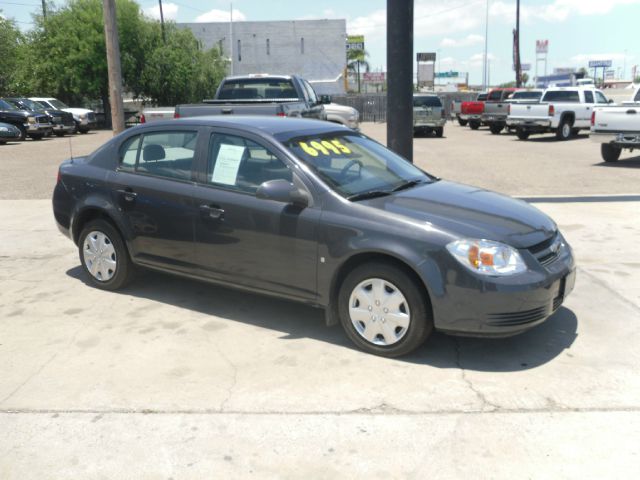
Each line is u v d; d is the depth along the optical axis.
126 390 3.99
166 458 3.26
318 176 4.64
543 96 24.42
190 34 41.97
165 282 6.16
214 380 4.11
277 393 3.92
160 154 5.43
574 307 5.30
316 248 4.51
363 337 4.45
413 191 4.85
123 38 37.03
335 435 3.44
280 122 5.32
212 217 4.99
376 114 43.00
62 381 4.12
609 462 3.16
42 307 5.50
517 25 42.94
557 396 3.82
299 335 4.84
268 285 4.84
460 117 34.44
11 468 3.20
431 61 58.06
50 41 35.97
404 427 3.51
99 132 33.31
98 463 3.23
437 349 4.53
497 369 4.20
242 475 3.11
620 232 7.79
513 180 12.39
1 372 4.27
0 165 16.61
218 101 10.98
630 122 14.26
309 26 56.75
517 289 4.03
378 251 4.23
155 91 39.16
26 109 27.48
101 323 5.12
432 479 3.05
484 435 3.41
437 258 4.09
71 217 5.99
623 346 4.53
